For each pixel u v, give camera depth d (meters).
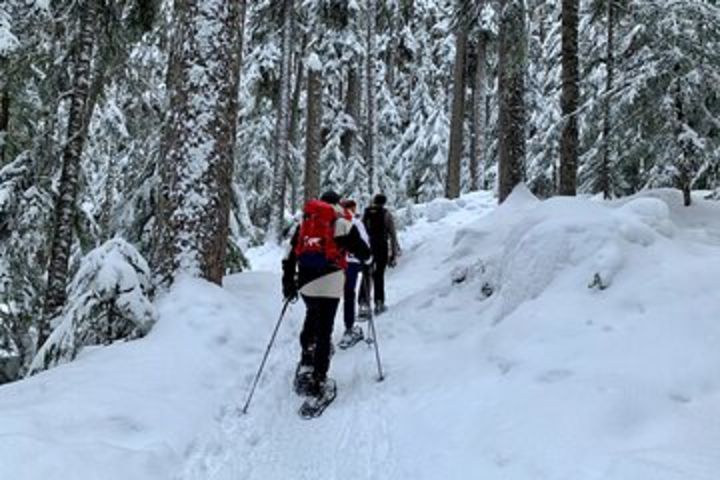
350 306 7.70
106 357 6.20
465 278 8.52
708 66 9.62
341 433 5.02
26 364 10.11
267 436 5.09
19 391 5.43
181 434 4.88
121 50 11.87
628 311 5.33
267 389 6.15
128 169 13.14
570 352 5.04
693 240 7.09
